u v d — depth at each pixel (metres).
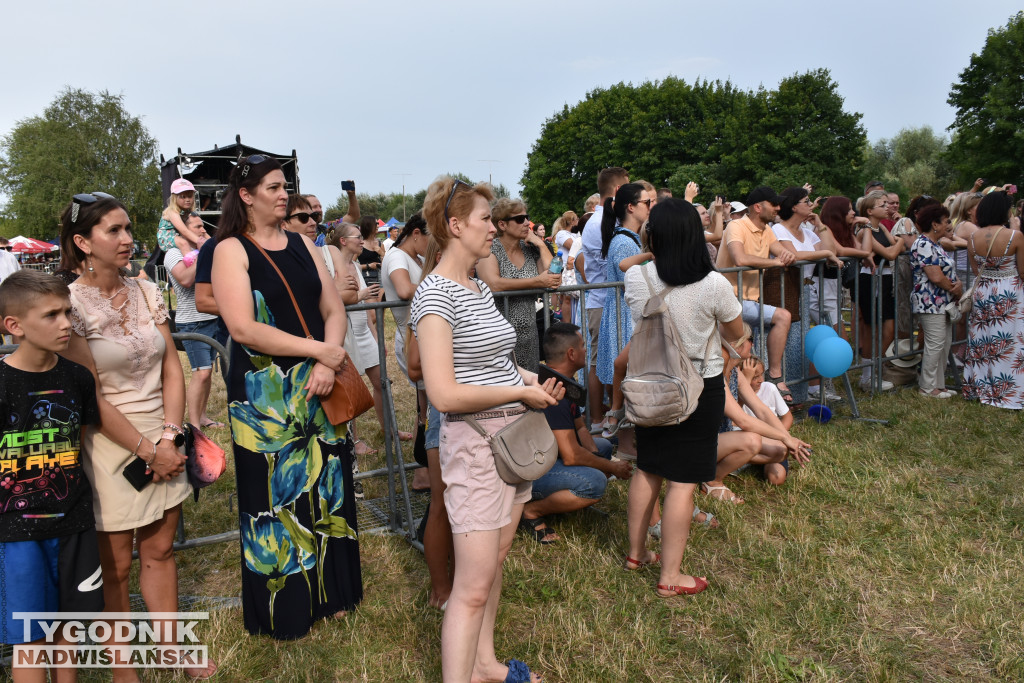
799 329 5.88
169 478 2.62
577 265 6.99
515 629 3.01
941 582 3.30
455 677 2.17
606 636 2.94
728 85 49.66
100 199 2.48
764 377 5.54
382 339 3.93
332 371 2.91
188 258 5.36
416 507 4.30
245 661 2.79
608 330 4.80
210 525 4.12
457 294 2.25
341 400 2.95
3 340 3.40
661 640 2.92
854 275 7.01
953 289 6.29
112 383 2.53
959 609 3.07
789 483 4.50
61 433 2.23
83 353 2.43
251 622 2.98
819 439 5.24
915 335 7.48
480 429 2.24
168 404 2.69
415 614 3.13
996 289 6.00
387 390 3.95
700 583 3.28
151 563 2.73
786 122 40.56
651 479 3.38
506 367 2.37
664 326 3.10
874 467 4.69
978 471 4.66
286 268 2.89
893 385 6.80
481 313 2.31
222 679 2.71
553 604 3.18
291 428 2.92
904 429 5.48
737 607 3.17
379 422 6.18
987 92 32.47
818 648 2.86
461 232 2.27
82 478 2.30
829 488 4.41
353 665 2.77
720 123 46.00
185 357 10.46
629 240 4.70
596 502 4.27
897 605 3.14
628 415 3.15
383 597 3.29
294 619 2.95
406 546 3.84
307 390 2.94
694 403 3.03
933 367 6.48
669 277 3.11
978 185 7.97
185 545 3.74
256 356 2.85
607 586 3.34
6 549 2.15
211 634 2.96
